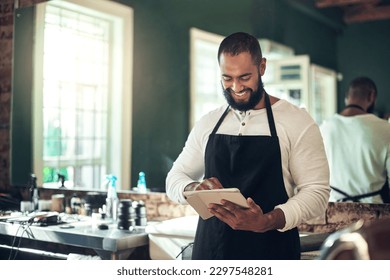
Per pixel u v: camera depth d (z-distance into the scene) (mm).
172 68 3234
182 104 3195
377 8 2543
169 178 2016
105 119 3340
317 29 2740
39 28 3490
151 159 3199
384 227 770
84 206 3062
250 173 1818
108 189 3051
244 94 1824
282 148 1810
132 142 3271
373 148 2449
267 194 1796
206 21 3146
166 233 2350
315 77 2752
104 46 3365
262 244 1765
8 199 3342
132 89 3303
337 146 2553
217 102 3090
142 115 3264
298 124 1811
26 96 3521
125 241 2332
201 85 3150
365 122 2506
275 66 2900
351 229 804
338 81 2646
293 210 1673
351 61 2613
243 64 1778
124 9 3332
